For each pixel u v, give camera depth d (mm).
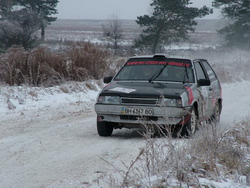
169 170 12445
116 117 19094
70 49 40188
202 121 19078
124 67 21797
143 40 113812
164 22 116375
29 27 90750
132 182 11562
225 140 16266
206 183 11789
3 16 94125
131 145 18156
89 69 39344
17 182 13172
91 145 18141
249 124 19734
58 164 15117
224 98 37250
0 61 34406
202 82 20703
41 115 25672
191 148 14477
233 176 13180
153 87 19547
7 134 20359
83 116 26031
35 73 34719
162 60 21656
